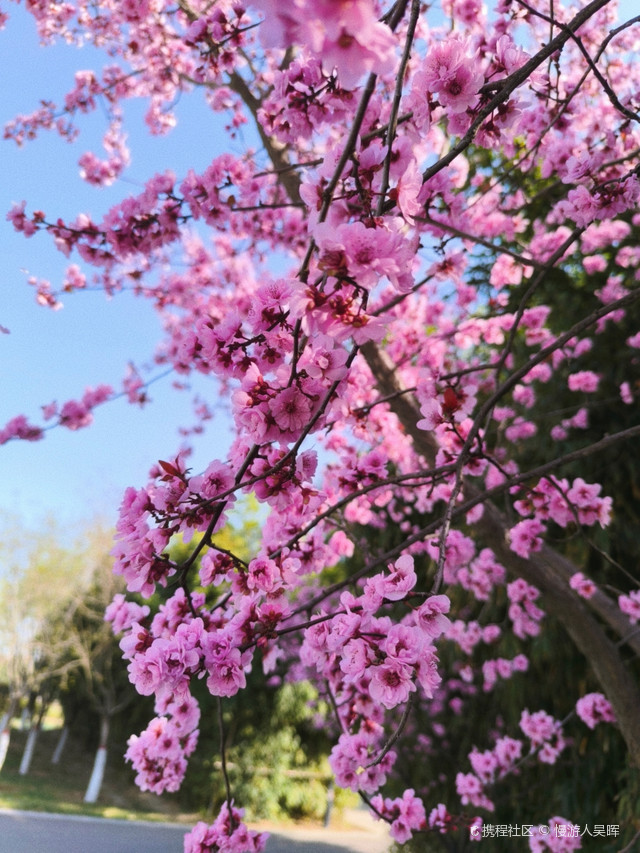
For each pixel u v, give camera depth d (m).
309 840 12.60
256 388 1.35
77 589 18.06
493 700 6.25
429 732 6.89
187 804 15.45
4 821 11.45
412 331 4.62
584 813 4.58
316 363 1.23
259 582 1.68
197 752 13.56
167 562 1.56
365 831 14.70
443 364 4.80
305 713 13.45
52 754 21.22
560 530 5.07
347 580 1.79
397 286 1.04
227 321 1.45
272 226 4.55
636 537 4.65
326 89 2.09
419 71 1.54
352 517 3.60
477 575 4.48
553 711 5.31
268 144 4.07
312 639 1.80
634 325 5.21
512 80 1.32
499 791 5.58
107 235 3.36
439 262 3.13
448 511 1.54
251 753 13.38
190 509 1.51
